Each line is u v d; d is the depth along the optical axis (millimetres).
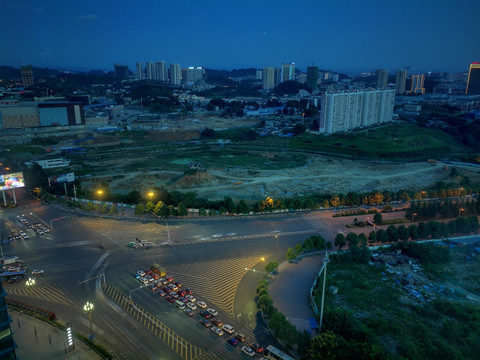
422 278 163125
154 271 159750
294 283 154125
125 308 135125
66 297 142000
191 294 145000
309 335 112812
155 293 145750
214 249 185000
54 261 171000
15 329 121250
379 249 187750
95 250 182875
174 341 117125
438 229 195375
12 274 153750
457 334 122125
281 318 115812
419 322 128375
